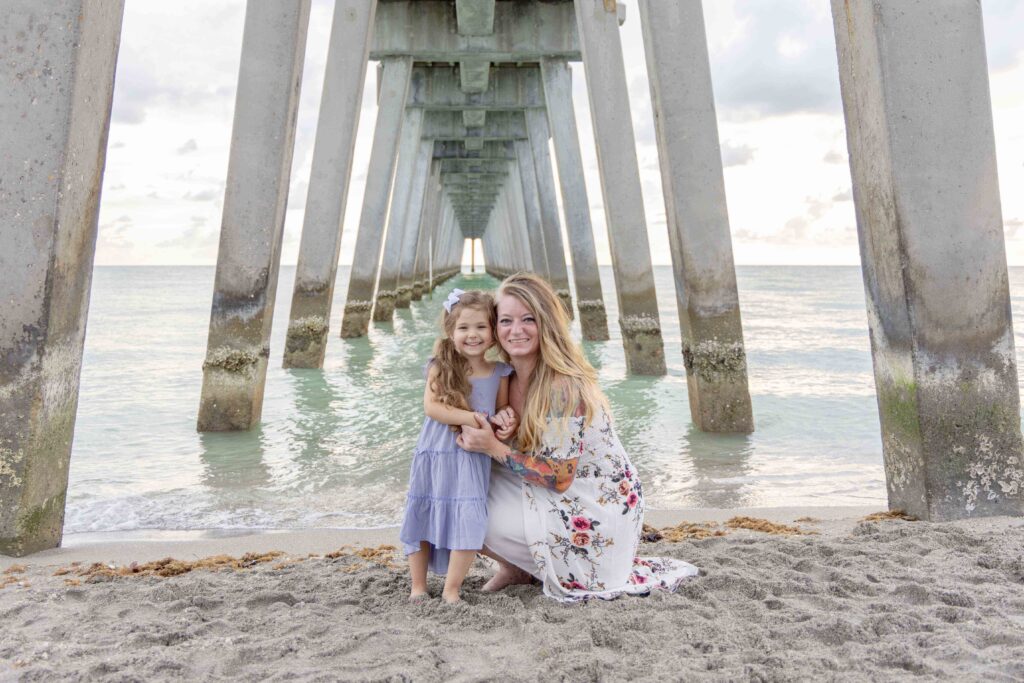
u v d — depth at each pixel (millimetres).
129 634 2566
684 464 6531
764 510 4816
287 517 5070
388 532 4410
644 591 2900
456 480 2920
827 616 2588
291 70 8148
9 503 3871
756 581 2977
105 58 4090
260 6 8078
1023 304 28875
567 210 17594
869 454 6867
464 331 2926
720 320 7762
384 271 24453
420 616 2773
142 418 8672
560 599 2875
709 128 7637
